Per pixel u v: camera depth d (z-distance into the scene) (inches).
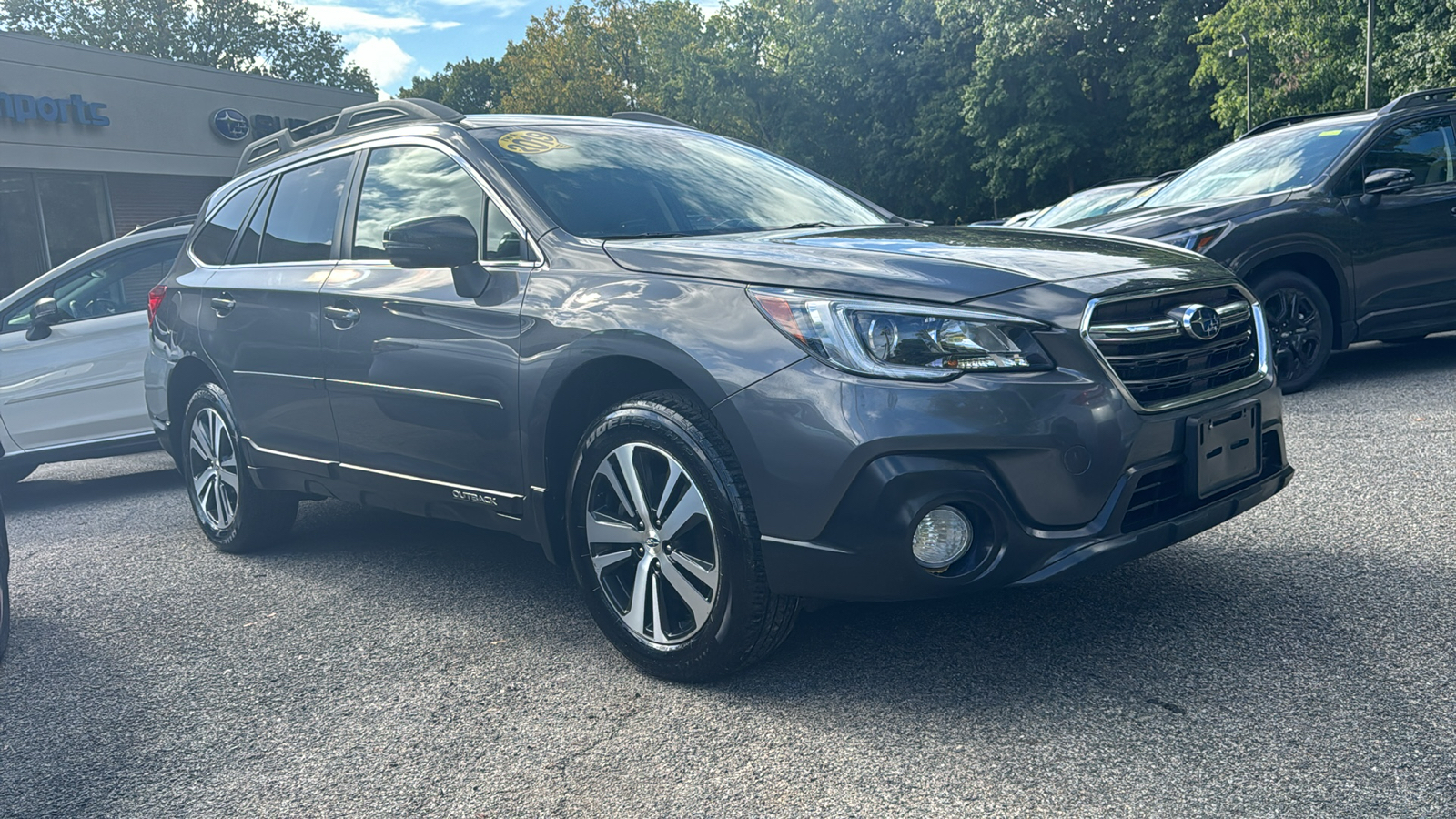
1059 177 1802.4
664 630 119.6
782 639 115.6
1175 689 108.0
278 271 173.3
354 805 97.9
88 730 120.0
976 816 87.5
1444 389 251.1
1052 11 1706.4
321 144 179.0
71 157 847.7
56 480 330.6
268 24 2180.1
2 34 804.0
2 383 281.3
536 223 134.8
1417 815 82.4
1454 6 1063.6
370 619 151.3
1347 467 189.2
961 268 109.3
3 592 149.6
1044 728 102.0
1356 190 264.7
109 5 2025.1
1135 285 110.7
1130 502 107.0
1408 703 100.9
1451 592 127.6
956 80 1851.6
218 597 168.1
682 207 143.6
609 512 124.0
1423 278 268.1
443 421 140.2
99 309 291.3
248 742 113.4
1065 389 103.2
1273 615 125.0
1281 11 1280.8
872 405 101.7
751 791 94.8
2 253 808.9
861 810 90.1
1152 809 86.4
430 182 151.3
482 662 131.5
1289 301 261.0
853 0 1948.8
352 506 228.4
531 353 127.1
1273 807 85.1
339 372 155.3
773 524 107.4
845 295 106.8
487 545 187.9
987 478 101.3
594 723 111.3
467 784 100.3
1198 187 291.6
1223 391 117.0
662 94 2145.7
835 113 2034.9
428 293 141.8
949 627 129.4
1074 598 135.9
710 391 110.1
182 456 202.7
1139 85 1658.5
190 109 940.0
